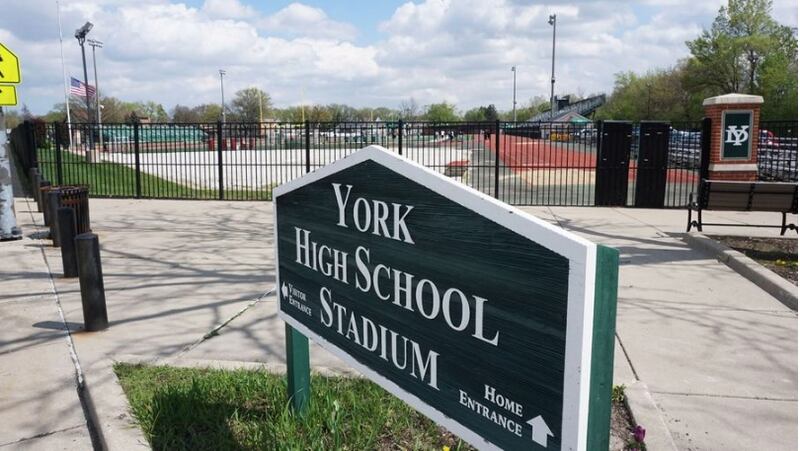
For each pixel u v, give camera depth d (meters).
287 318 3.21
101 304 5.10
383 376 2.42
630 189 16.19
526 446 1.73
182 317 5.50
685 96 61.06
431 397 2.14
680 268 7.41
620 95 77.38
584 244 1.47
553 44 62.72
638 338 5.00
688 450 3.26
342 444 3.17
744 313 5.65
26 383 4.05
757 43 50.84
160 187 17.83
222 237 9.59
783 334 5.08
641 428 3.20
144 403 3.62
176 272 7.23
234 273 7.18
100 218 11.52
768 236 9.13
